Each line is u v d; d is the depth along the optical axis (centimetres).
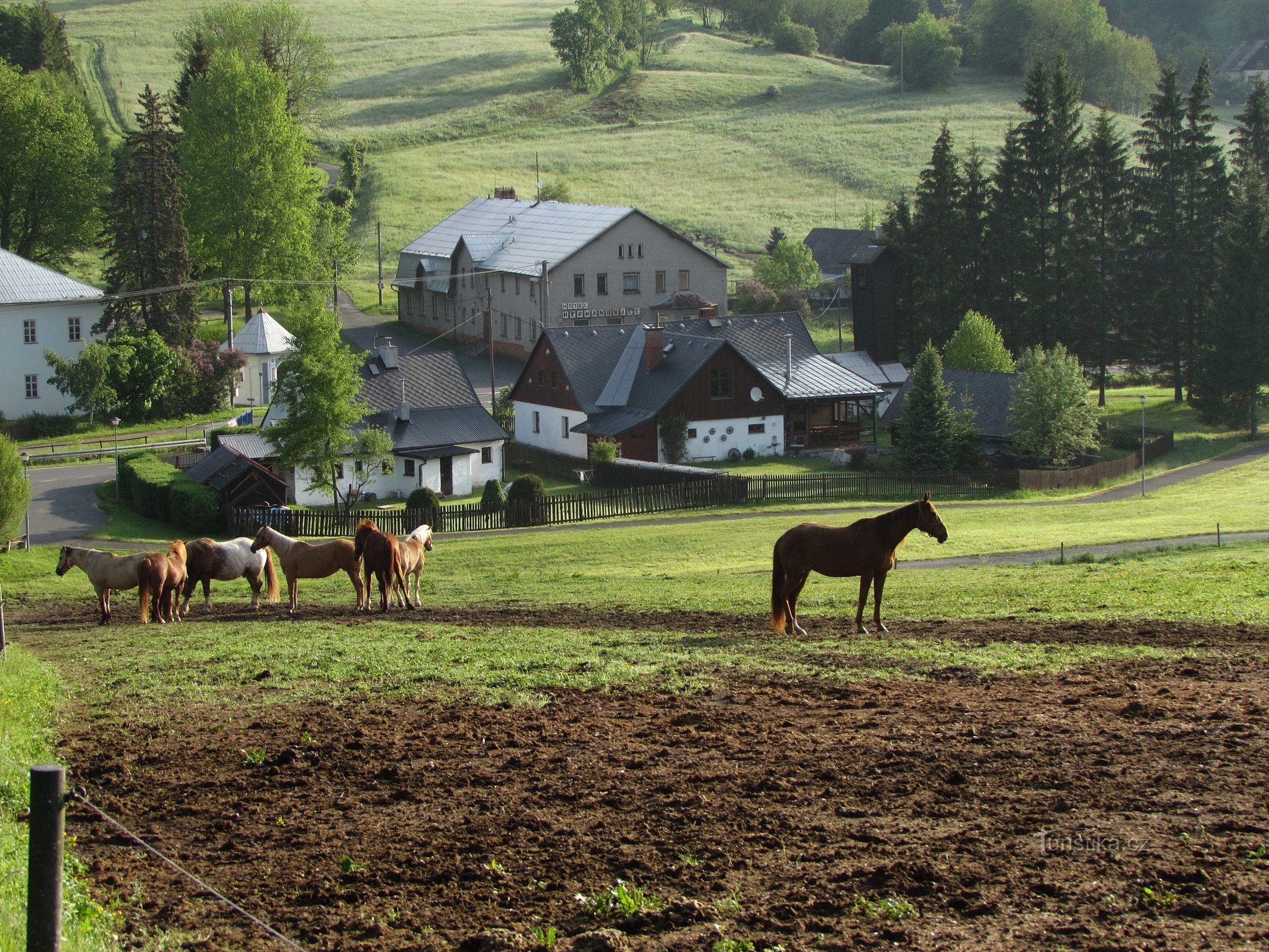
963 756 1342
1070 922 907
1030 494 6272
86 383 8162
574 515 5688
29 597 3928
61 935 810
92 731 1662
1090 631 2262
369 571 3083
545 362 8150
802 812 1184
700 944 904
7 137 10719
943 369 8056
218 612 3256
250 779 1386
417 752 1464
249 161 10412
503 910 991
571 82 19388
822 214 14975
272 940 948
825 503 6100
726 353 7600
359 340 11500
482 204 12838
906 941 889
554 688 1827
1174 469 7250
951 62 19700
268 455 6262
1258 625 2277
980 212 10256
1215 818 1110
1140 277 9669
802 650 2133
